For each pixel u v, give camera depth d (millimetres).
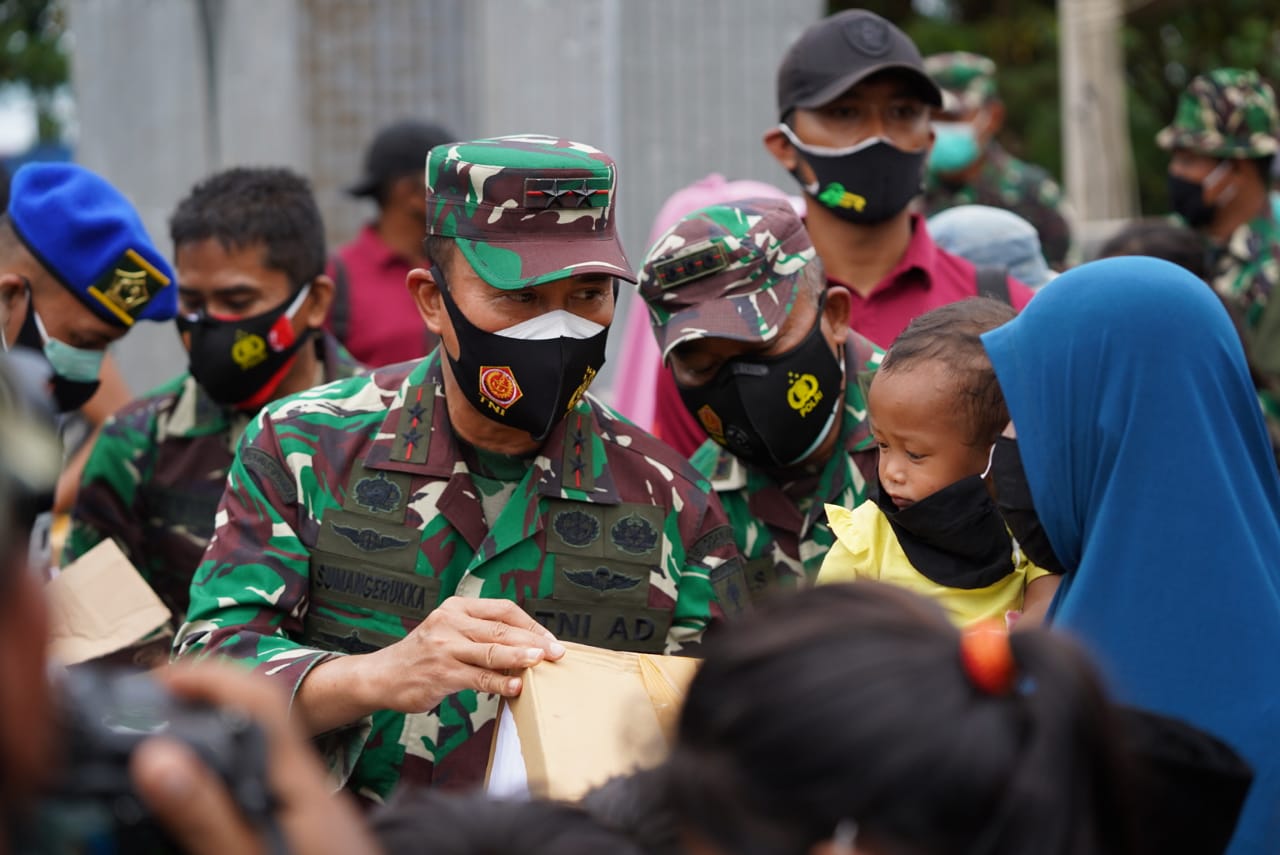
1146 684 2076
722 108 5430
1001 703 1313
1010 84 14141
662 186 5430
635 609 2598
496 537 2541
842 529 2711
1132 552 2094
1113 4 9398
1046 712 1307
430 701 2254
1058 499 2152
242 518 2539
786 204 3062
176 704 1180
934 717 1275
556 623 2562
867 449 3055
